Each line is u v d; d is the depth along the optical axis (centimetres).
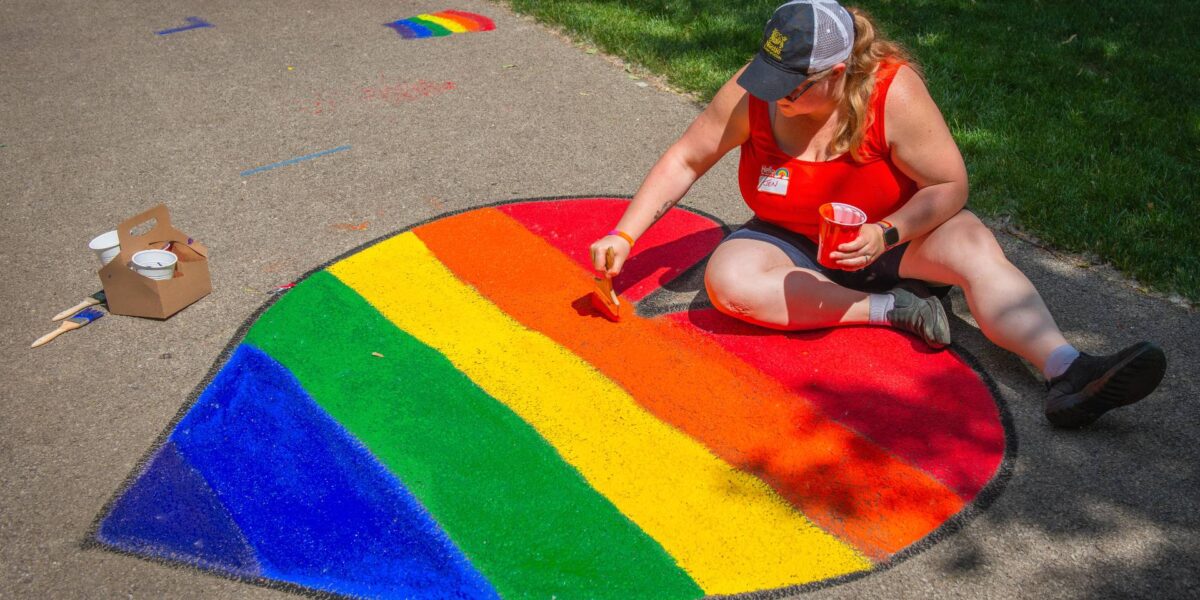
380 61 625
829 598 245
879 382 324
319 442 299
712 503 276
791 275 338
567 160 495
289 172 479
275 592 248
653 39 647
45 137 516
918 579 250
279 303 371
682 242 416
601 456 293
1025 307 313
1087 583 249
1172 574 251
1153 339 348
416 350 343
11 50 645
